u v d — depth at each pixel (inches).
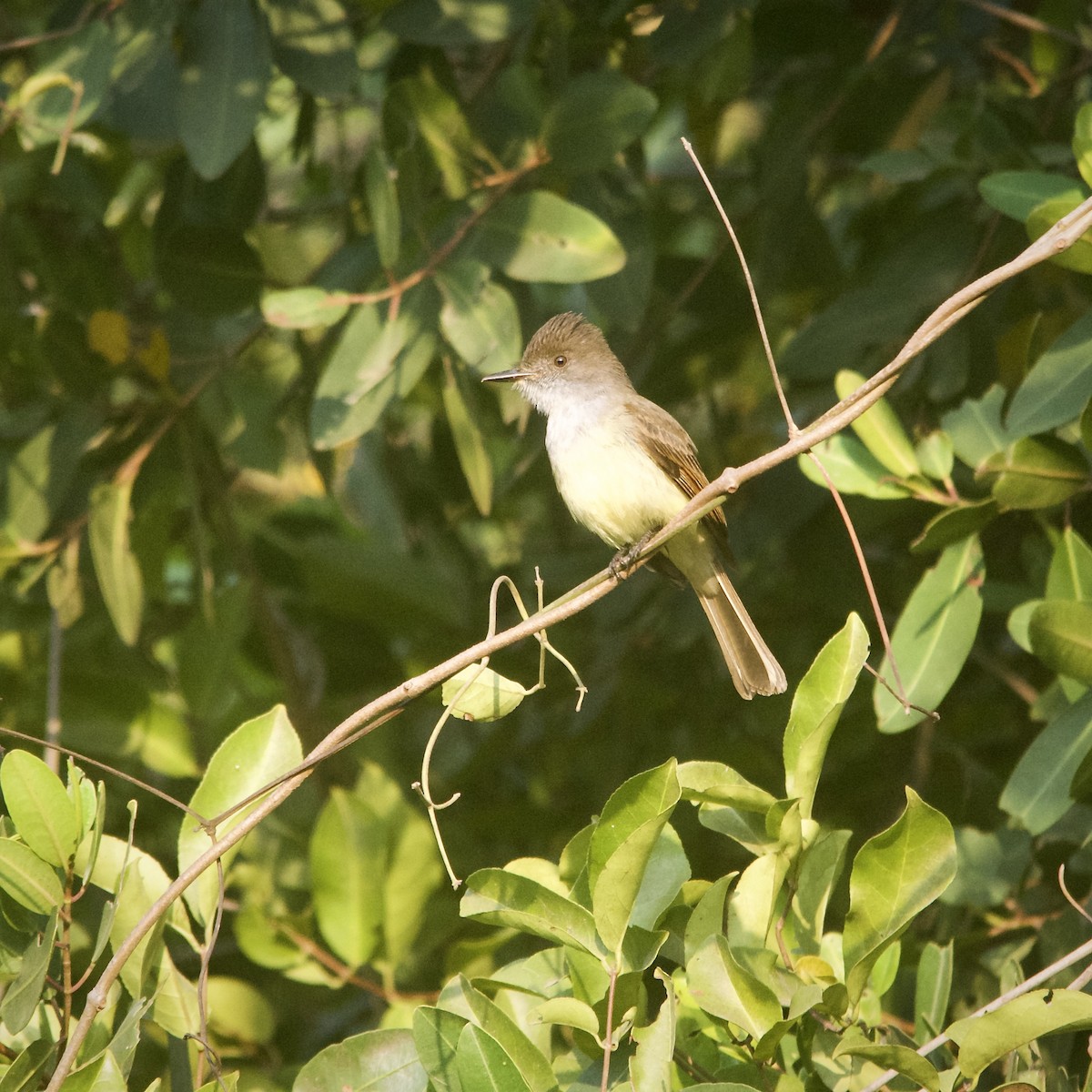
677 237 516.7
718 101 454.9
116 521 408.8
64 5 408.8
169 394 441.7
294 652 506.9
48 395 446.3
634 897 233.0
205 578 431.2
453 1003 253.6
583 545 538.9
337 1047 255.3
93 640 454.6
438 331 378.0
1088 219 255.1
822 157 486.6
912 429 412.2
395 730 493.0
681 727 486.3
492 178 378.6
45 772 254.1
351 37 377.4
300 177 550.6
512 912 238.1
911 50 437.4
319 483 557.6
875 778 442.3
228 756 285.7
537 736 499.2
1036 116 432.5
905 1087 239.1
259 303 433.1
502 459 530.3
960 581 327.0
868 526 425.1
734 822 262.8
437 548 524.7
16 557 426.3
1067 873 368.2
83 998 331.6
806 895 259.9
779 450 272.8
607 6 440.8
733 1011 234.7
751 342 483.5
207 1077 278.5
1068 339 310.7
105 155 462.9
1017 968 282.5
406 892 342.6
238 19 370.9
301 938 343.0
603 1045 229.9
